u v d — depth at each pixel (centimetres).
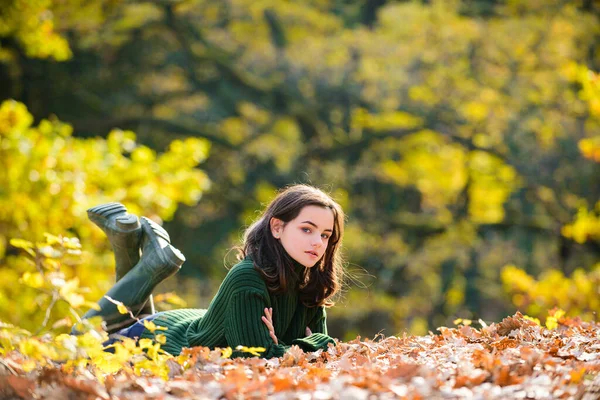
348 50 1784
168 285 1677
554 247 1794
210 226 1798
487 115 1645
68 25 1596
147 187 971
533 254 1816
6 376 229
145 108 1811
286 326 379
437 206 1836
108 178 983
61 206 912
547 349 300
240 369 247
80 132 1755
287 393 222
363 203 1823
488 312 1827
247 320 353
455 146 1758
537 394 225
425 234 1778
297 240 364
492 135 1686
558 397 225
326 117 1808
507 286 1125
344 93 1789
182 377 254
